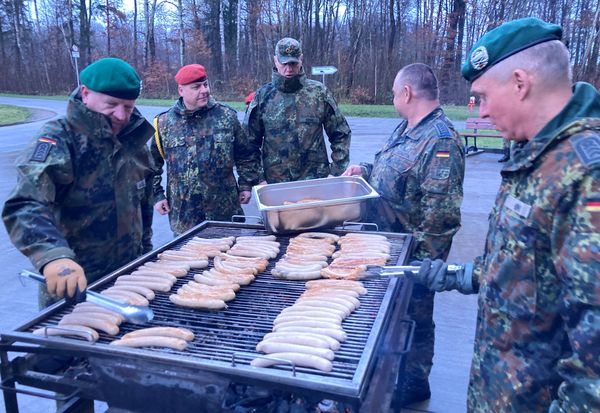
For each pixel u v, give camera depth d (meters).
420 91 2.99
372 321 2.03
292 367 1.64
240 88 33.41
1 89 42.16
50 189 2.22
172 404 1.71
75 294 1.90
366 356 1.67
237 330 2.01
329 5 33.38
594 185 1.25
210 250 2.91
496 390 1.58
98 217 2.55
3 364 1.89
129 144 2.65
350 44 32.75
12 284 4.81
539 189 1.39
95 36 43.88
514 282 1.49
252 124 4.51
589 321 1.20
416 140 2.99
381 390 1.72
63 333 1.88
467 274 2.06
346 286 2.33
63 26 40.75
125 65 2.39
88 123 2.38
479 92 1.59
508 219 1.50
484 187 9.23
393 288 2.29
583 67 28.47
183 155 4.06
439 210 2.86
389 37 32.62
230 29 36.81
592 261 1.20
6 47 42.94
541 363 1.48
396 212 3.10
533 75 1.45
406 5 33.88
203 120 4.07
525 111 1.49
